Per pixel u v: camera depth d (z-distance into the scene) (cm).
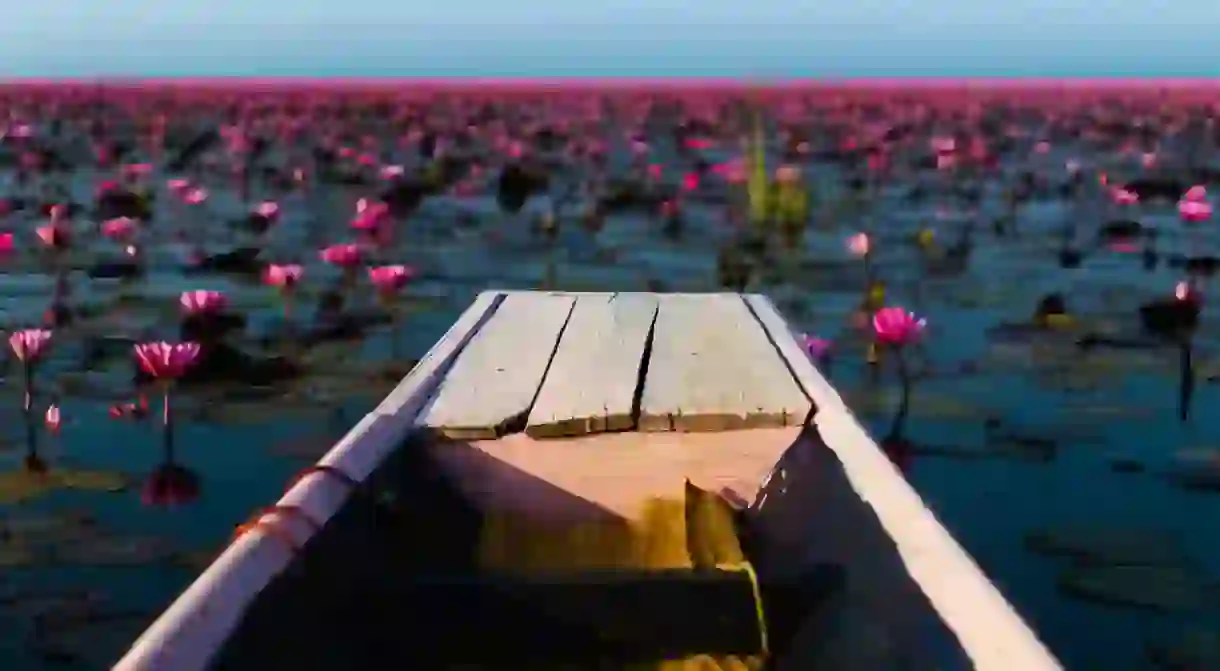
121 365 471
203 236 811
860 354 496
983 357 491
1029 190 1058
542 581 169
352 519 174
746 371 240
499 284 646
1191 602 285
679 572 173
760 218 801
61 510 332
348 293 614
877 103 2442
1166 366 476
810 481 202
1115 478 360
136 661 119
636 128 1819
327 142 1465
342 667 156
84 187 1089
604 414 211
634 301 309
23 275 659
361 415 411
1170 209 967
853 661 161
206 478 355
